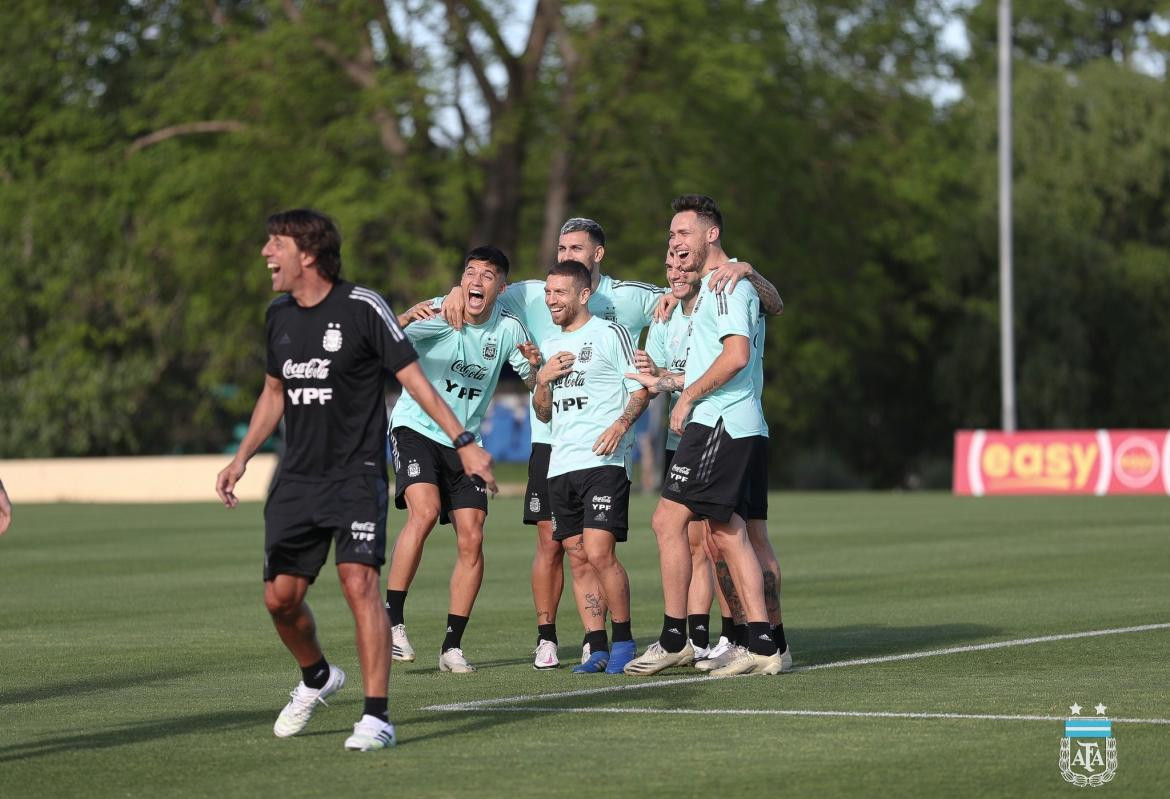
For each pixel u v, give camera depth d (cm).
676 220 3269
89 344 15850
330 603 4616
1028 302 16975
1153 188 17075
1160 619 3931
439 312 3434
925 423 19038
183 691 2992
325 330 2388
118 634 3953
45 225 14588
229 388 16275
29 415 15688
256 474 12125
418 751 2333
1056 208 17150
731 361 3081
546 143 13588
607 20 13050
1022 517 8100
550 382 3300
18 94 15012
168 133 14125
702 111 13662
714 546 3234
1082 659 3228
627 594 3262
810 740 2370
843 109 15450
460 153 13175
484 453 2369
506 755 2291
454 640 3291
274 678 3170
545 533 3338
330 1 13150
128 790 2084
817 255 15212
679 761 2230
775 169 14338
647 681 3064
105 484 12381
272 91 13012
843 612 4234
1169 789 2030
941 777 2106
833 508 9269
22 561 6175
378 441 2417
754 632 3105
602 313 3666
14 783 2131
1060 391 16838
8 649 3666
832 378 18225
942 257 16850
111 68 15288
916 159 15788
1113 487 10781
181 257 13850
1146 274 17038
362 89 13238
